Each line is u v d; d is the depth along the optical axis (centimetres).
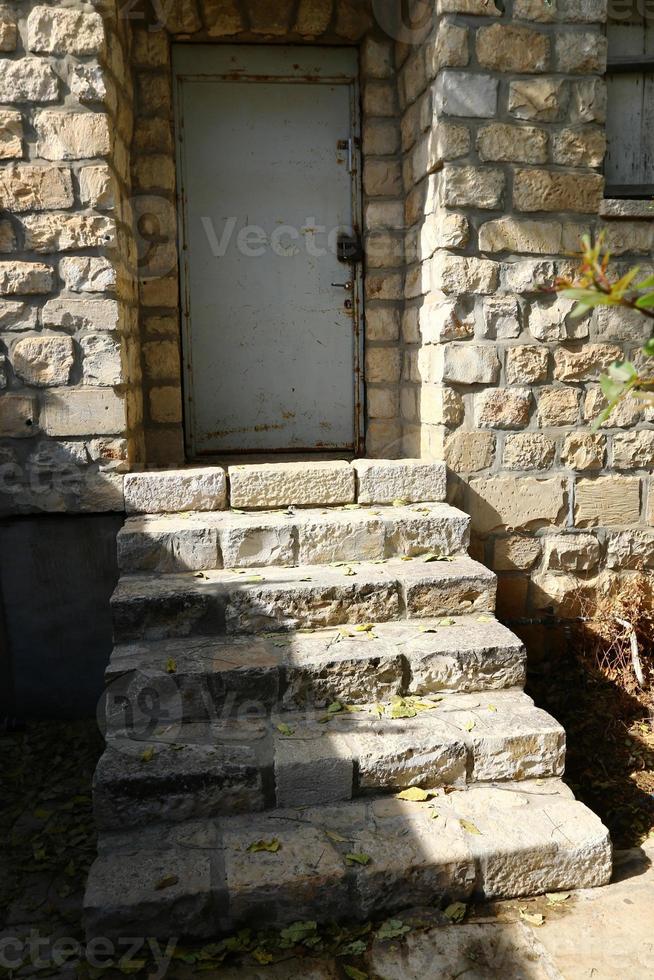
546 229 391
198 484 379
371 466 392
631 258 402
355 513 377
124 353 384
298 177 460
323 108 457
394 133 452
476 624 338
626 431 414
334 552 363
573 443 410
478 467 404
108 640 397
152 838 262
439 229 387
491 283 390
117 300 370
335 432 482
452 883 253
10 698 395
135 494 375
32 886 282
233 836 262
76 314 367
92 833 310
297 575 346
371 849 255
